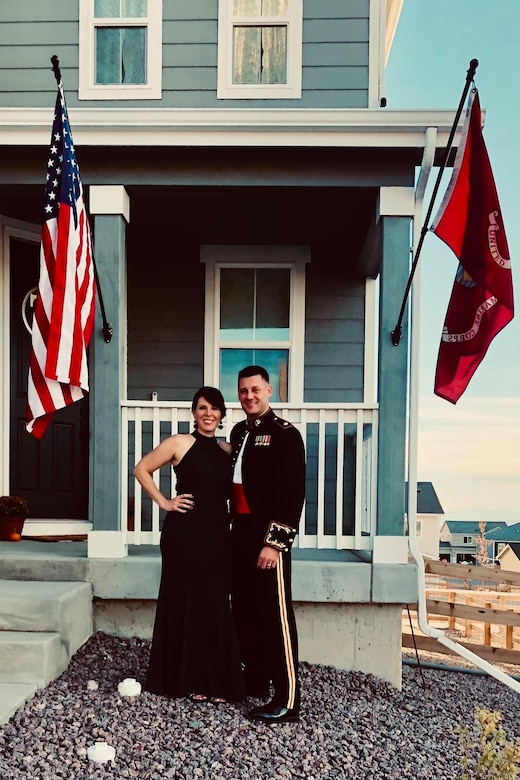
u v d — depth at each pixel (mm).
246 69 4797
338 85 4715
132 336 6016
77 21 4762
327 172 4438
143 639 4344
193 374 5992
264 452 3373
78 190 3826
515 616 5906
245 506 3441
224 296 6074
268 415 3447
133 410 4496
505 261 3770
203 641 3369
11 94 4754
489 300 4055
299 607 4406
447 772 3141
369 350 5977
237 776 2852
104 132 4273
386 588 4250
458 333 4121
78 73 4746
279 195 4633
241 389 3418
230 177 4469
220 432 4809
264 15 4801
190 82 4750
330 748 3201
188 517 3367
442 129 4203
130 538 4480
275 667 3355
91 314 3926
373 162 4422
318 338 5996
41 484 5652
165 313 6020
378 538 4273
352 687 4145
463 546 48625
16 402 5594
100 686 3588
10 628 3783
